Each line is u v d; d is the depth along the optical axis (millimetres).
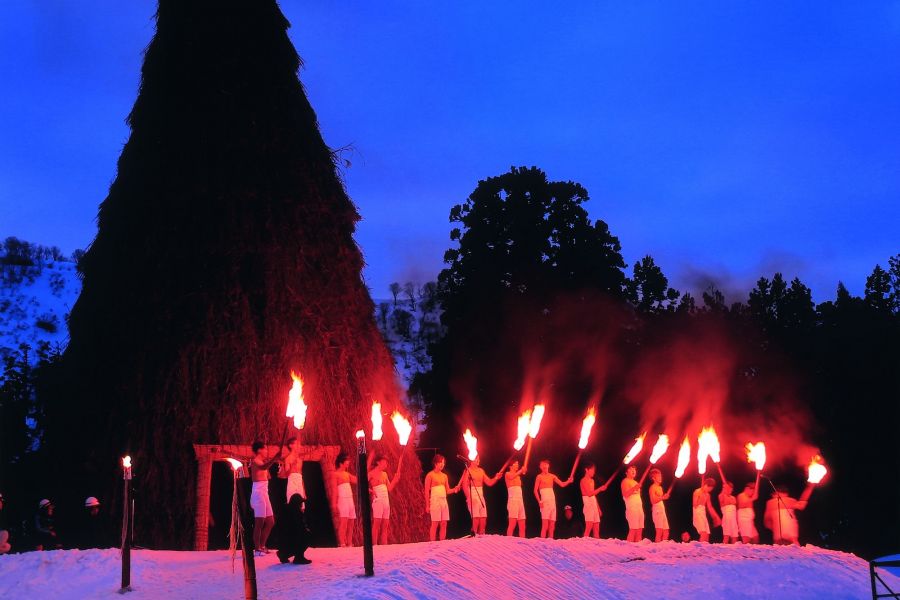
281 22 23547
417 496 21891
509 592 13086
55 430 20906
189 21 22734
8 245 179625
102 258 21531
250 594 10969
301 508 14453
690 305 39812
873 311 36625
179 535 18672
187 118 21703
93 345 20656
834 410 34219
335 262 21953
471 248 43281
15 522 24125
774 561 17500
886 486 33188
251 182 21203
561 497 37562
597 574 15383
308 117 23094
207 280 20281
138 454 19047
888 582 17531
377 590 11305
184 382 19438
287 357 20188
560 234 43469
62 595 12977
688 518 35594
